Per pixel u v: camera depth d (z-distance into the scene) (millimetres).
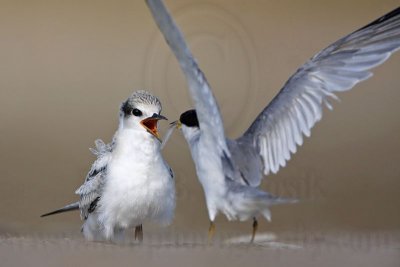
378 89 23656
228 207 10164
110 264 10430
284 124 10500
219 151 9945
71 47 26234
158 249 10906
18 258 10609
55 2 28438
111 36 26641
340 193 17109
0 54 25906
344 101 23031
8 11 27906
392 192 17422
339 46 10547
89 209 12227
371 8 28656
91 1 28500
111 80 24219
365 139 20688
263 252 10852
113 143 12102
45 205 16281
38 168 18656
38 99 23250
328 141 20422
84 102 22922
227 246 11016
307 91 10445
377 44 10547
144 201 11867
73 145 20172
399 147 20234
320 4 28281
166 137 10711
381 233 13906
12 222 14766
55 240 11852
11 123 21547
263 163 10508
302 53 25422
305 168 18312
